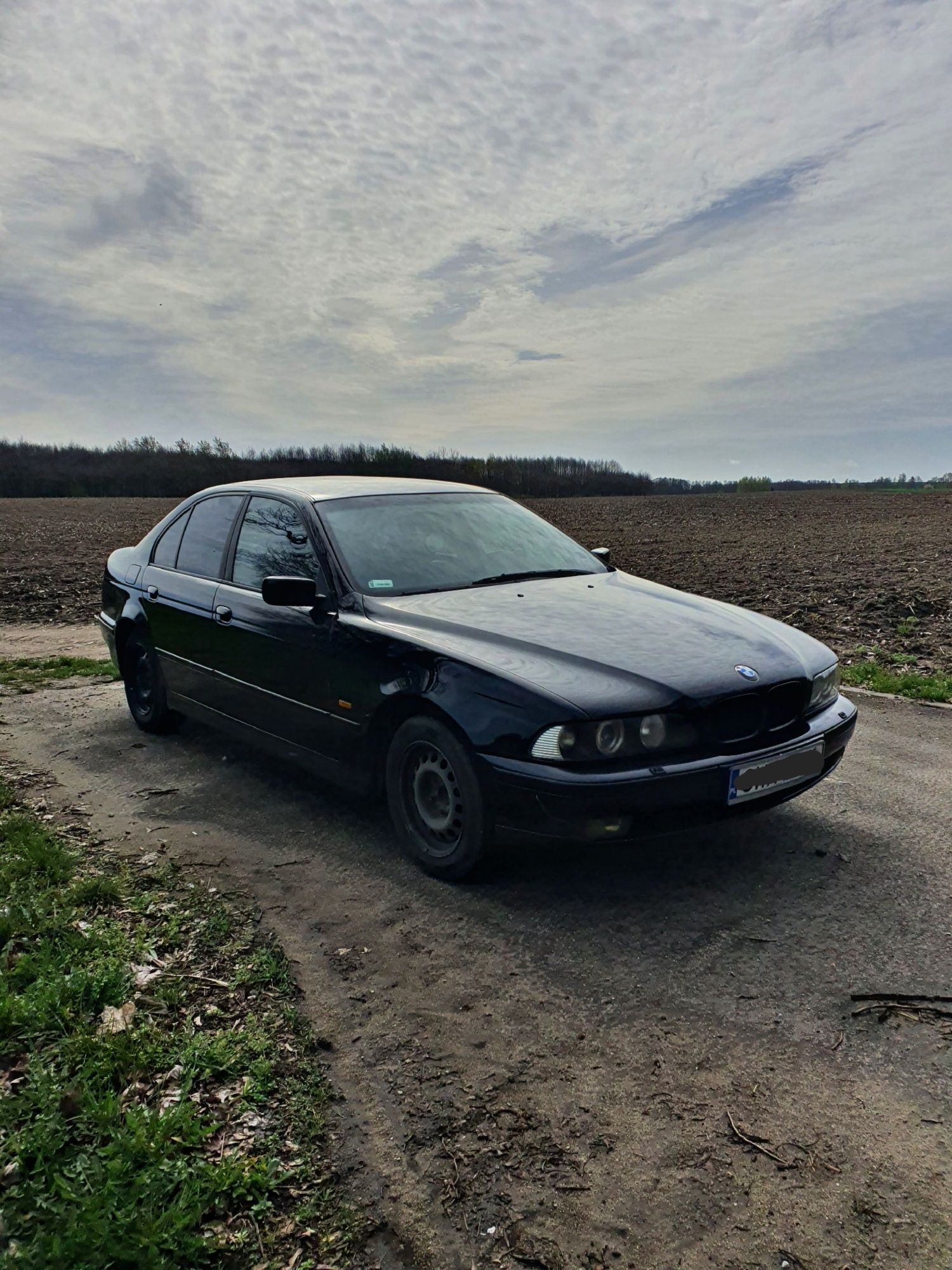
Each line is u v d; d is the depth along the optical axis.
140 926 3.26
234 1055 2.52
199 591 5.14
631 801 3.15
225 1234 1.95
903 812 4.33
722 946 3.13
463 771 3.41
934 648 8.55
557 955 3.09
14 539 25.28
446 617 3.82
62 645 9.75
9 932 3.09
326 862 3.85
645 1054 2.56
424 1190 2.08
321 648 4.08
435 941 3.19
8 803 4.49
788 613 10.80
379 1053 2.57
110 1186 1.96
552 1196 2.06
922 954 3.06
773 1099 2.37
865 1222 1.97
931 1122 2.28
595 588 4.43
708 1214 2.00
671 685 3.32
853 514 35.66
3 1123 2.20
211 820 4.35
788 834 4.07
